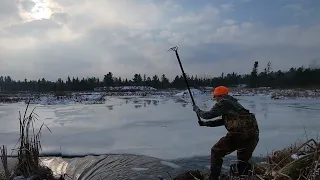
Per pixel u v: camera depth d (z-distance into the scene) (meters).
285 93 33.34
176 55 5.54
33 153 5.38
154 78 77.50
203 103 23.19
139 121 13.15
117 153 7.44
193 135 9.86
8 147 8.16
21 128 5.69
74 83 71.69
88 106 21.62
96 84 76.00
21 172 5.23
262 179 3.93
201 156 7.15
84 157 7.04
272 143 8.20
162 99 30.42
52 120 13.68
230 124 4.54
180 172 5.82
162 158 6.91
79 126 11.88
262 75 61.06
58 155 7.35
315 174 3.50
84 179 5.48
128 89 65.56
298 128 10.53
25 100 28.98
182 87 69.88
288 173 3.95
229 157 6.93
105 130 10.95
